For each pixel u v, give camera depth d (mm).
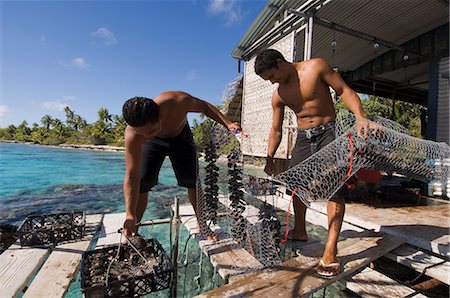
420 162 2410
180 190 8641
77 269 2252
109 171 15492
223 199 3055
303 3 4711
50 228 2742
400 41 6082
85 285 1741
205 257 3016
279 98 2588
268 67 2211
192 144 2760
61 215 3219
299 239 2752
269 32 5406
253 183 2539
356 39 6078
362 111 2092
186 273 2910
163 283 1863
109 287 1697
